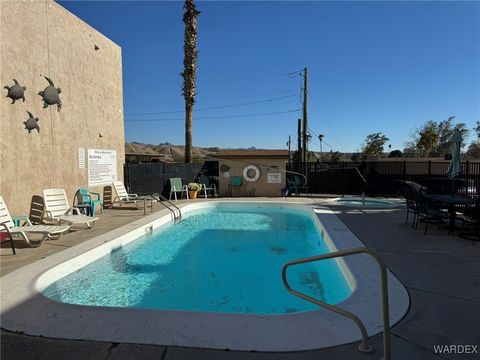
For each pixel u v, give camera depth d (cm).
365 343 296
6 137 803
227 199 1582
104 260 703
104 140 1296
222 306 527
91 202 1079
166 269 701
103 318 359
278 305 531
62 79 1027
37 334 327
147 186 1596
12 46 818
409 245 687
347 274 536
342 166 1920
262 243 913
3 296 418
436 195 900
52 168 980
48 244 698
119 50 1421
